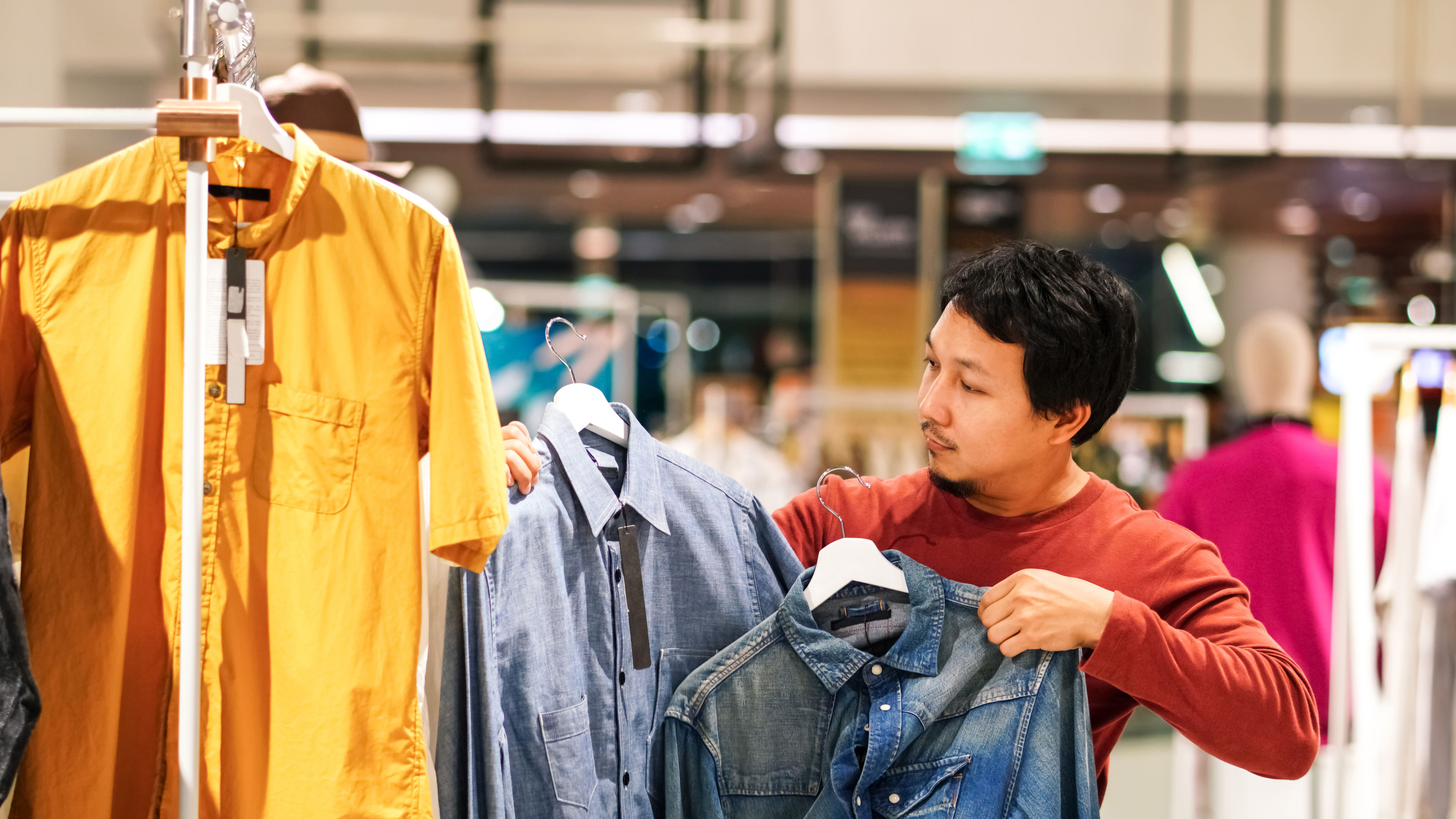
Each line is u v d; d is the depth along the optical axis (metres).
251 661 1.39
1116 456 5.19
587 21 6.13
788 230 13.24
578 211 12.12
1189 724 1.40
